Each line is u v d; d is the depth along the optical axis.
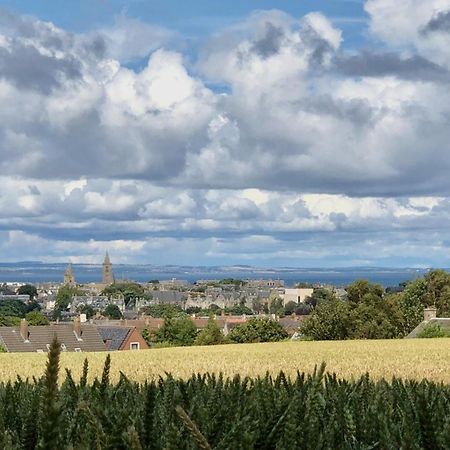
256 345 61.47
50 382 3.30
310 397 4.96
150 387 4.51
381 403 5.74
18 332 108.62
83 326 115.62
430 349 47.19
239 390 5.67
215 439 4.61
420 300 128.75
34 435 4.55
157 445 4.38
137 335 117.31
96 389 5.99
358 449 4.73
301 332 118.88
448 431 4.54
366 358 36.16
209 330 120.62
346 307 113.19
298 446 4.41
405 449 4.23
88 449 3.69
